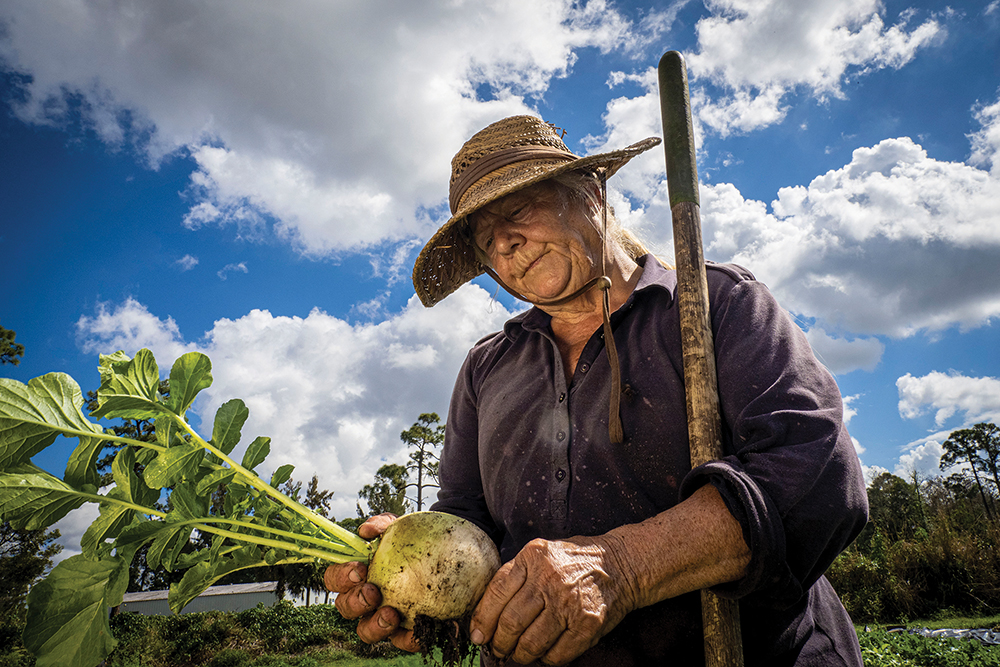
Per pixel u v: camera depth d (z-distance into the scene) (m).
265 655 23.00
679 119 1.38
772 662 1.19
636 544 1.05
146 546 1.30
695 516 1.04
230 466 1.42
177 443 1.37
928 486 31.03
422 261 1.89
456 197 1.77
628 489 1.33
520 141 1.69
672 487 1.29
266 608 27.03
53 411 1.25
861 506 1.08
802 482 1.01
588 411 1.43
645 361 1.39
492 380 1.77
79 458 1.29
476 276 2.17
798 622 1.23
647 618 1.25
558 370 1.57
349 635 25.39
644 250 1.90
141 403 1.31
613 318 1.50
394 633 1.46
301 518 1.52
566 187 1.60
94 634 1.20
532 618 1.00
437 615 1.37
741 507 0.98
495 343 1.93
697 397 1.18
